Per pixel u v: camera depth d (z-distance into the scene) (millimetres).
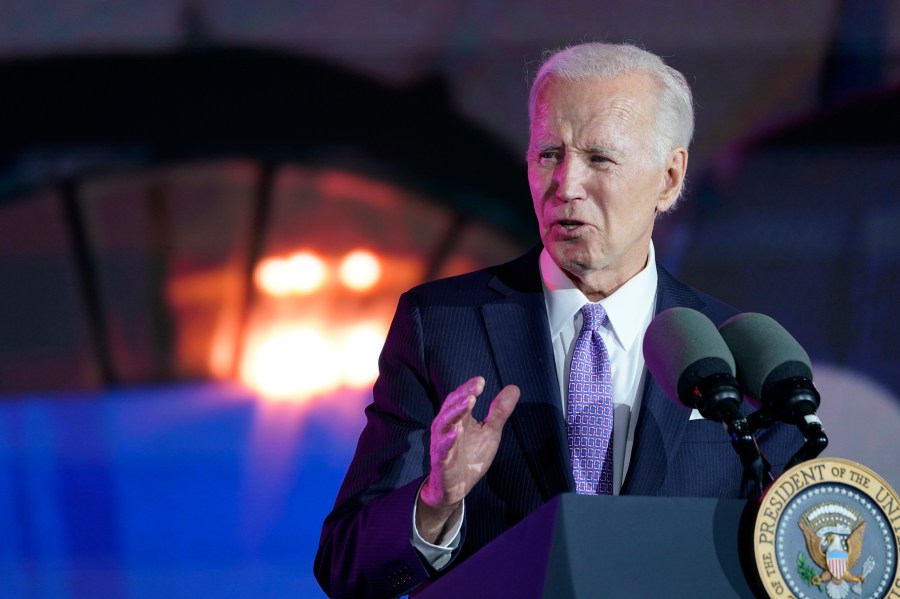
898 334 13203
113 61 13594
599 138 5855
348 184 13641
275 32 13609
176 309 13500
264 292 13562
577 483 5848
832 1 13453
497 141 13562
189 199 13594
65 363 13406
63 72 13586
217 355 13492
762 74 13461
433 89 13578
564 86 6000
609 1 13422
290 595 13086
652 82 6082
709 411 4473
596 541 3713
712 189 13375
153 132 13617
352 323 13531
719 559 3766
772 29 13477
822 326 13258
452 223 13594
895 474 13000
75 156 13578
